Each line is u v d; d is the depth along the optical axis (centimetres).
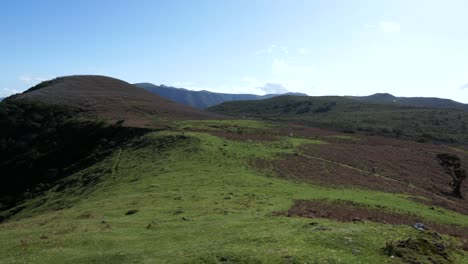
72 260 2122
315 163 6581
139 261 2003
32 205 5938
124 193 4434
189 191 4212
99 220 3086
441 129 16000
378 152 8794
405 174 6975
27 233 2784
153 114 12131
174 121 10800
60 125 10138
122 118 10494
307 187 4759
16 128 10119
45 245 2389
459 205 5241
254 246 1997
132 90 17025
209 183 4641
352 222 2772
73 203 4931
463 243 2183
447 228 3472
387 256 1817
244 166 5766
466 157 9481
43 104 11612
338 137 10775
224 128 10050
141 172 5653
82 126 9756
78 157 8338
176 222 2881
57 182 7000
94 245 2375
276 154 6931
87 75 18462
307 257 1766
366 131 14638
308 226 2416
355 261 1736
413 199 4825
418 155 9019
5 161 8794
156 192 4262
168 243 2322
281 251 1859
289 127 12062
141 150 7262
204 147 6800
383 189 5344
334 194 4409
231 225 2630
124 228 2781
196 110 16075
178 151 6681
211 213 3175
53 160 8481
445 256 1872
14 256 2222
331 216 3133
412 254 1831
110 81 17888
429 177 7088
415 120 18125
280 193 4225
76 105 11894
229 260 1827
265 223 2662
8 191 7688
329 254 1800
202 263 1831
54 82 16425
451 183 6738
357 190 4953
